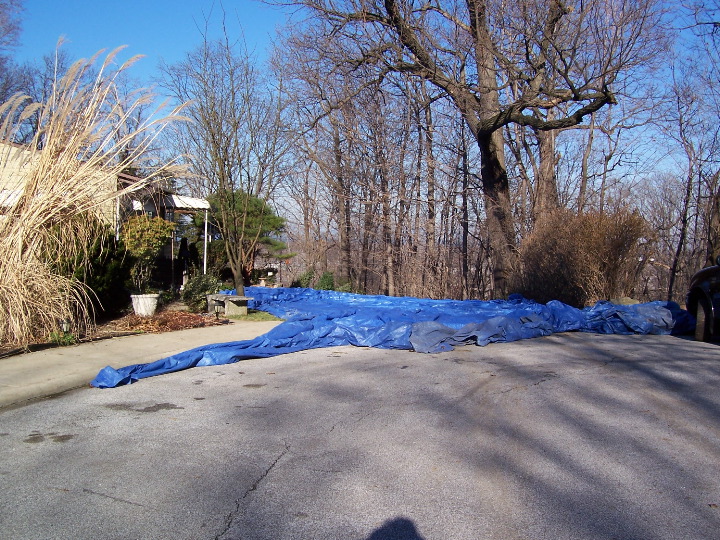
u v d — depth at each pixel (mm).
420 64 18375
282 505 3771
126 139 9648
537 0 15477
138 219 13719
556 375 7766
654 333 12047
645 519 3615
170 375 7848
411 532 3426
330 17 19516
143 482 4125
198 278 14453
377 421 5664
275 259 29203
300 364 8727
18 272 8383
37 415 5801
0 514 3605
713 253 20875
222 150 16516
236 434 5230
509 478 4246
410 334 10172
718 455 4758
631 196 25203
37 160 8953
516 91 21594
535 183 22188
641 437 5195
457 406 6227
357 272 27625
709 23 17016
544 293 16516
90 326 9773
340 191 24094
